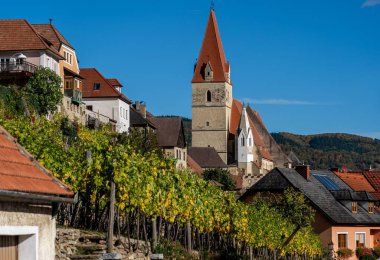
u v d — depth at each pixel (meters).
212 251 46.72
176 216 38.59
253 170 180.62
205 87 179.25
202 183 42.00
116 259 19.58
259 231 50.78
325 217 71.75
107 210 33.66
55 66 82.19
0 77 73.56
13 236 14.33
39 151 31.22
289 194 61.12
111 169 28.97
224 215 46.00
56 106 72.00
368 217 77.38
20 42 77.56
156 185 33.06
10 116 49.78
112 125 98.94
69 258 24.80
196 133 179.25
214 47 181.00
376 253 75.38
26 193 13.38
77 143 40.31
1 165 13.87
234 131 183.25
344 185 85.56
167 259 33.44
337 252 71.50
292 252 60.81
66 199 14.88
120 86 118.00
